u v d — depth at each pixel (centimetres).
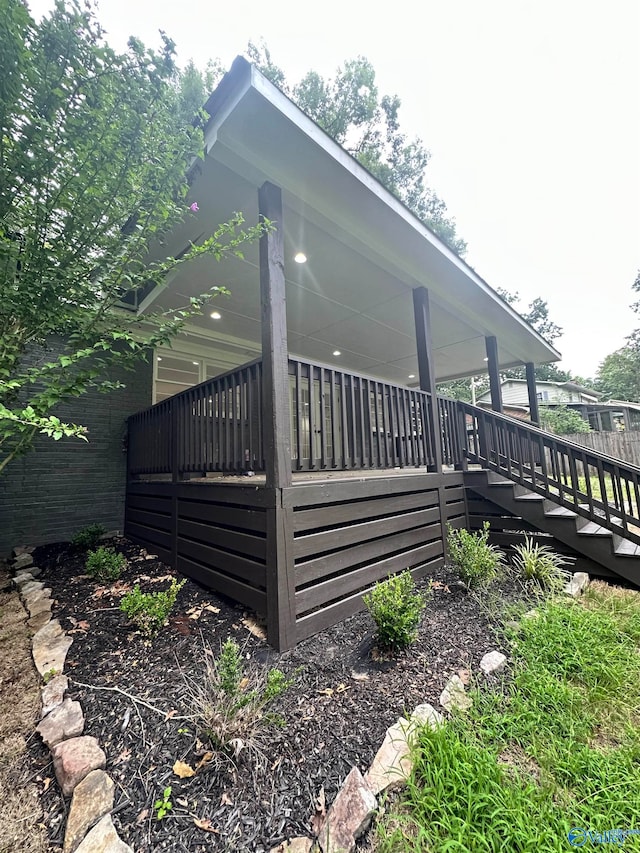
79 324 268
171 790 140
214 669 197
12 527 440
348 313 573
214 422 329
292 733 167
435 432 439
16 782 148
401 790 144
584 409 2008
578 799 141
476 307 559
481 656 230
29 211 227
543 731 173
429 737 158
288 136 267
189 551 352
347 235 374
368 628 266
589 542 381
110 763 151
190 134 250
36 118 204
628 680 206
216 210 336
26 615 286
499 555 365
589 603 312
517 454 468
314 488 274
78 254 249
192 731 167
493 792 139
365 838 128
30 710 187
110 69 217
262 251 293
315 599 262
